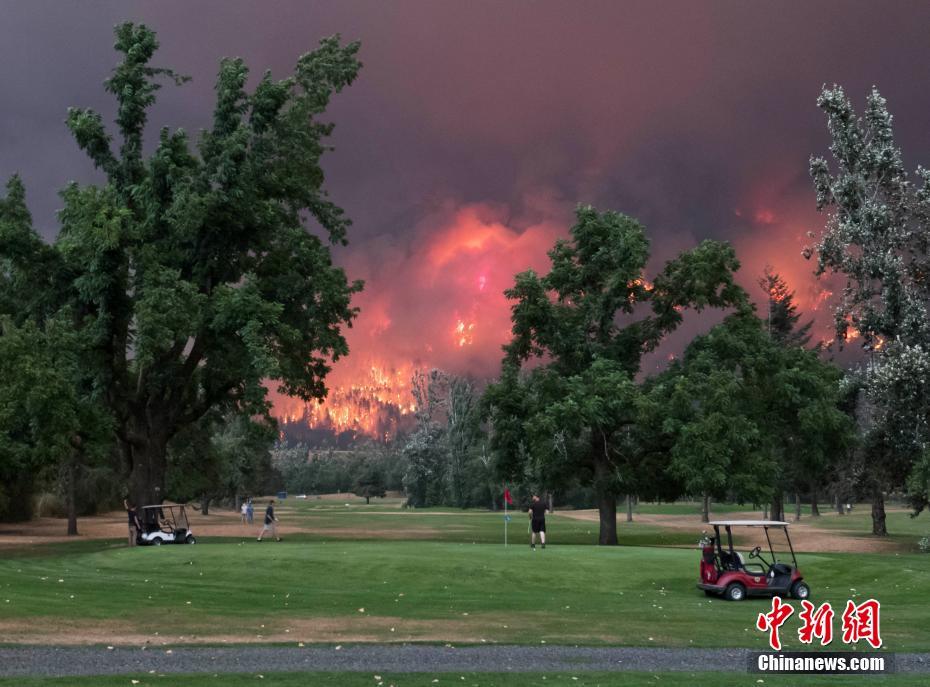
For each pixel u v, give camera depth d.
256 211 56.34
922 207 59.66
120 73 55.94
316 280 58.59
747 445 51.94
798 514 97.06
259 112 57.97
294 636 19.75
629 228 58.31
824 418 55.19
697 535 65.81
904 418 56.06
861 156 60.09
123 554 39.12
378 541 53.38
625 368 58.50
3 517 90.06
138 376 59.00
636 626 22.44
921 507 58.94
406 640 19.55
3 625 19.77
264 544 43.59
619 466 56.03
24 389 47.00
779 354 57.47
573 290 60.03
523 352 60.44
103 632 19.52
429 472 171.00
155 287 51.09
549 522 93.50
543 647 19.12
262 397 54.31
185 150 55.50
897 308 58.81
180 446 87.12
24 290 55.81
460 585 30.67
